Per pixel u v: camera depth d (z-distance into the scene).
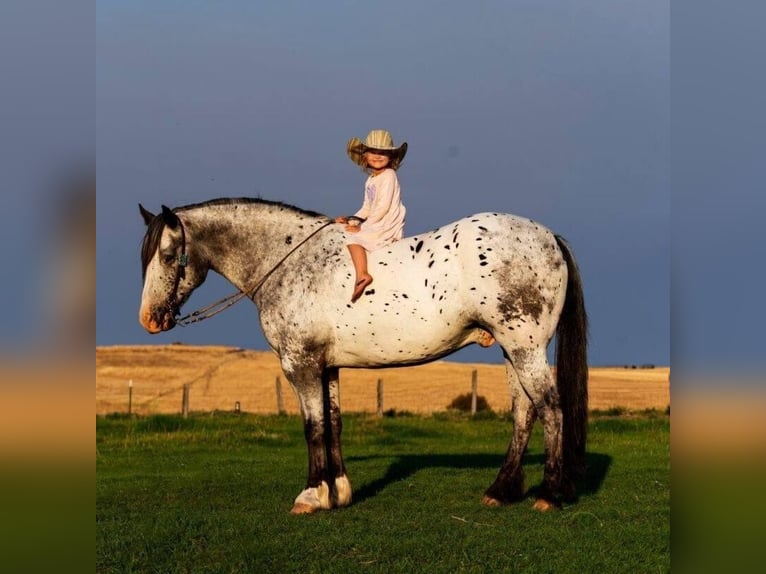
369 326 7.54
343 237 7.85
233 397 35.06
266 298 8.02
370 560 6.20
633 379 40.09
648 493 9.05
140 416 21.98
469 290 7.25
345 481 8.18
